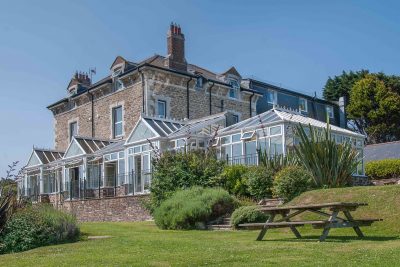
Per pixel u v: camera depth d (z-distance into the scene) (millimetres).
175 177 19266
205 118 29750
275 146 22688
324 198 14312
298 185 17234
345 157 18234
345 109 47906
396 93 51812
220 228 15336
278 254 8031
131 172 27547
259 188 18562
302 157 18062
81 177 31938
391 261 6918
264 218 14812
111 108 34000
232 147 24703
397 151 34438
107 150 30422
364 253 7801
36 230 12117
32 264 7965
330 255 7719
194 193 17000
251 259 7543
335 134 25031
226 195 16875
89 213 25906
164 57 35281
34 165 36094
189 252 8680
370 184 25953
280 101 40219
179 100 32344
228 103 35281
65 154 33719
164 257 8086
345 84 57188
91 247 10164
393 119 51531
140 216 22344
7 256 9555
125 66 33188
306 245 9297
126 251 9203
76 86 38094
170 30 33438
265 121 23594
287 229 13180
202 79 33875
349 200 13617
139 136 28031
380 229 11742
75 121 37625
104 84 34188
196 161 19594
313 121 24844
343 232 11930
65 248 10320
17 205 12430
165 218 15938
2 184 12336
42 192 34969
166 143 26703
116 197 24047
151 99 31000
